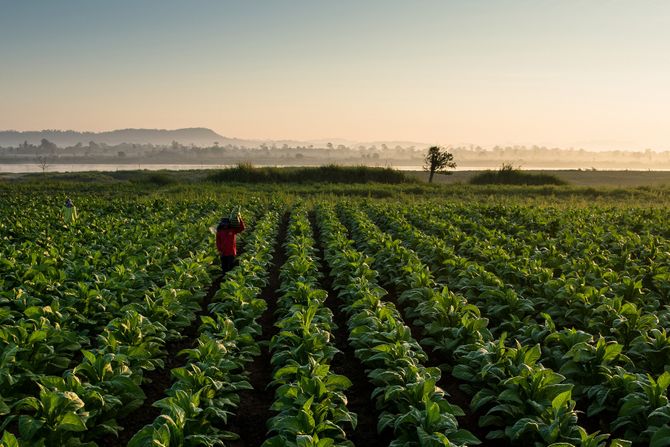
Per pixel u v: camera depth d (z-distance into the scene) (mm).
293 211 31109
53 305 9297
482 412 8031
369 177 69812
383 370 7508
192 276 12688
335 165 71812
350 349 10695
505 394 6527
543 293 12086
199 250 17438
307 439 5340
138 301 11250
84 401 6219
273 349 10539
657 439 5746
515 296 10594
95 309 10445
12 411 7281
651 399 6348
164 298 10273
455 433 5883
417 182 70688
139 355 7770
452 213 27922
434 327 9633
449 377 9305
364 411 8203
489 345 7750
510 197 45969
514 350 7320
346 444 6246
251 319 10156
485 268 14672
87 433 6543
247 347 9078
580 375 7754
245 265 14094
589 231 20953
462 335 8820
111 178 84562
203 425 6395
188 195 41719
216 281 15945
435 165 77000
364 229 21125
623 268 14742
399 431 6852
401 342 8070
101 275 11555
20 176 99062
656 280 12977
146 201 33750
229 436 6531
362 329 8844
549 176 72375
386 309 9398
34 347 7875
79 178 82812
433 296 10812
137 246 16359
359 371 9633
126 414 7203
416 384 6609
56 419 5816
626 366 8469
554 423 5766
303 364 8023
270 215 27406
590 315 10219
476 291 12289
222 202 34969
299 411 5922
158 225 21156
